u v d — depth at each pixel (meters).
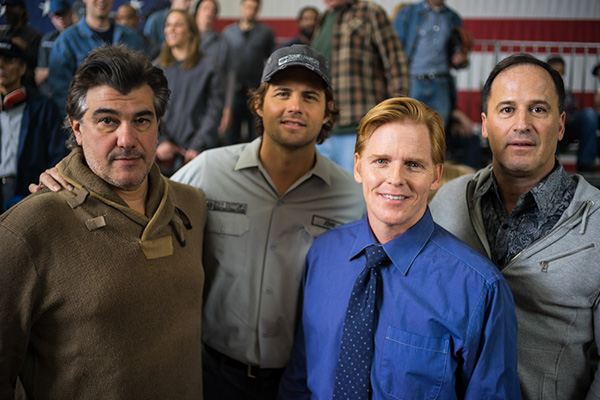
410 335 1.18
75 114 1.19
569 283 1.25
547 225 1.33
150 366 1.22
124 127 1.16
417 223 1.26
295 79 1.54
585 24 5.09
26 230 1.09
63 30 3.98
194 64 4.36
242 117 4.82
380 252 1.27
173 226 1.35
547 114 1.28
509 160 1.31
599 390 1.25
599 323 1.25
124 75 1.15
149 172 1.33
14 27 3.79
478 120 5.22
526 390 1.32
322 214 1.70
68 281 1.12
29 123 3.36
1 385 1.10
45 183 1.22
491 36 5.22
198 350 1.38
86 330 1.14
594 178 4.58
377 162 1.20
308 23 4.96
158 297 1.24
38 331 1.16
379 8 3.84
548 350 1.30
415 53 4.54
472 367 1.15
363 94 3.86
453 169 2.23
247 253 1.66
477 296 1.15
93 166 1.20
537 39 5.18
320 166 1.70
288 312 1.66
